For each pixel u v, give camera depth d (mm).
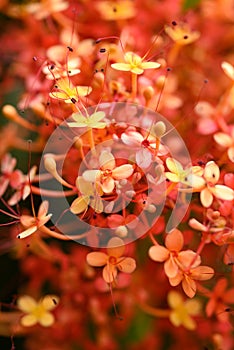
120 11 335
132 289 316
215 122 304
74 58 297
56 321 319
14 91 349
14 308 317
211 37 354
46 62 299
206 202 268
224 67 296
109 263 272
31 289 326
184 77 340
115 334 328
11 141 334
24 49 344
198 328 319
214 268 300
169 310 310
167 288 319
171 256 270
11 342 320
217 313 296
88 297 317
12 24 353
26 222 274
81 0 342
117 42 324
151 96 286
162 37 340
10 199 299
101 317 319
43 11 336
